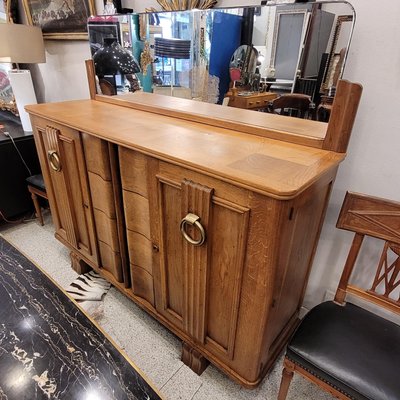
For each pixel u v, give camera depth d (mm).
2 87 2598
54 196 1607
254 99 1118
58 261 1892
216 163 802
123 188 1130
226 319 987
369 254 1219
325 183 935
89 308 1545
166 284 1149
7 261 1130
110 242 1354
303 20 947
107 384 726
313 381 902
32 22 2242
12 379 726
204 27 1151
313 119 1012
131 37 1393
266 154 892
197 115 1237
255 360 967
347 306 1072
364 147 1082
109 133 1056
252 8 1016
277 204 700
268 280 808
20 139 2133
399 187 1056
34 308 930
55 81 2346
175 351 1334
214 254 906
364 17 940
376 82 988
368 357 874
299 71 998
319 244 1330
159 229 1047
